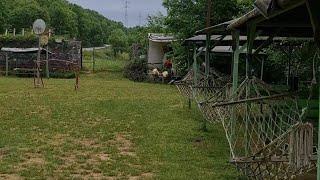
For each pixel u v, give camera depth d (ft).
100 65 125.29
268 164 16.94
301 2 12.65
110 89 75.46
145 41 112.78
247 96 25.26
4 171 24.53
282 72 58.95
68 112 46.62
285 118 25.66
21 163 26.45
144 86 83.87
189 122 41.42
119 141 33.04
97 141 32.96
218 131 36.86
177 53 81.00
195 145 31.68
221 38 37.91
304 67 49.83
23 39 111.24
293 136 15.53
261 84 26.13
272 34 30.22
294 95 24.89
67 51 112.47
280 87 41.14
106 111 47.88
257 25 26.18
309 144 15.42
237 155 23.24
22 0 203.41
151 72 97.86
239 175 22.84
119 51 181.37
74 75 105.40
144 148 30.60
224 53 57.52
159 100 59.36
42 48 105.29
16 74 105.29
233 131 25.20
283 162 16.58
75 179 23.43
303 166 15.52
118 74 110.93
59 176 23.93
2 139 32.65
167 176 23.98
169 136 34.76
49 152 29.22
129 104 54.34
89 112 46.88
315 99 33.91
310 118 28.25
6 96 60.59
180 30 78.48
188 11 78.74
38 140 32.71
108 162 26.94
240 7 75.25
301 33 32.73
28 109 48.11
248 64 25.58
